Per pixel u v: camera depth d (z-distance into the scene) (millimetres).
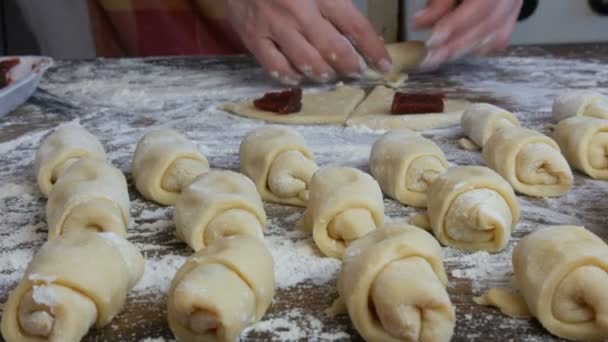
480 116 623
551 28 988
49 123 704
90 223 492
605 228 512
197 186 510
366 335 419
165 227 526
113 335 430
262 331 431
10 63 778
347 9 764
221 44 1065
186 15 1047
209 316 412
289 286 463
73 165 539
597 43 937
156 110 732
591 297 413
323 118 686
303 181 544
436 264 440
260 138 570
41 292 411
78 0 1087
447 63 851
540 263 427
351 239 482
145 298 455
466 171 508
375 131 665
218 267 430
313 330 431
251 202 498
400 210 540
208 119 706
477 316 436
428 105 683
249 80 816
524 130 574
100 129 688
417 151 544
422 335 408
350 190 494
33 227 527
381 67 782
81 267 423
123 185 530
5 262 489
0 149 647
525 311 434
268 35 779
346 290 427
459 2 815
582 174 581
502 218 481
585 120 588
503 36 837
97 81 823
